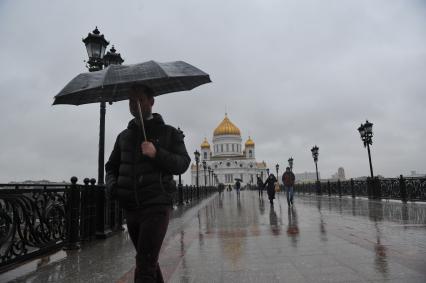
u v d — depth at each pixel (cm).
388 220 940
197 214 1414
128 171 290
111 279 452
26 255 563
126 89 390
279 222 1007
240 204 2086
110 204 858
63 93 340
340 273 434
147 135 299
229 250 609
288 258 527
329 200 2150
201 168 11969
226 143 12081
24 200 562
